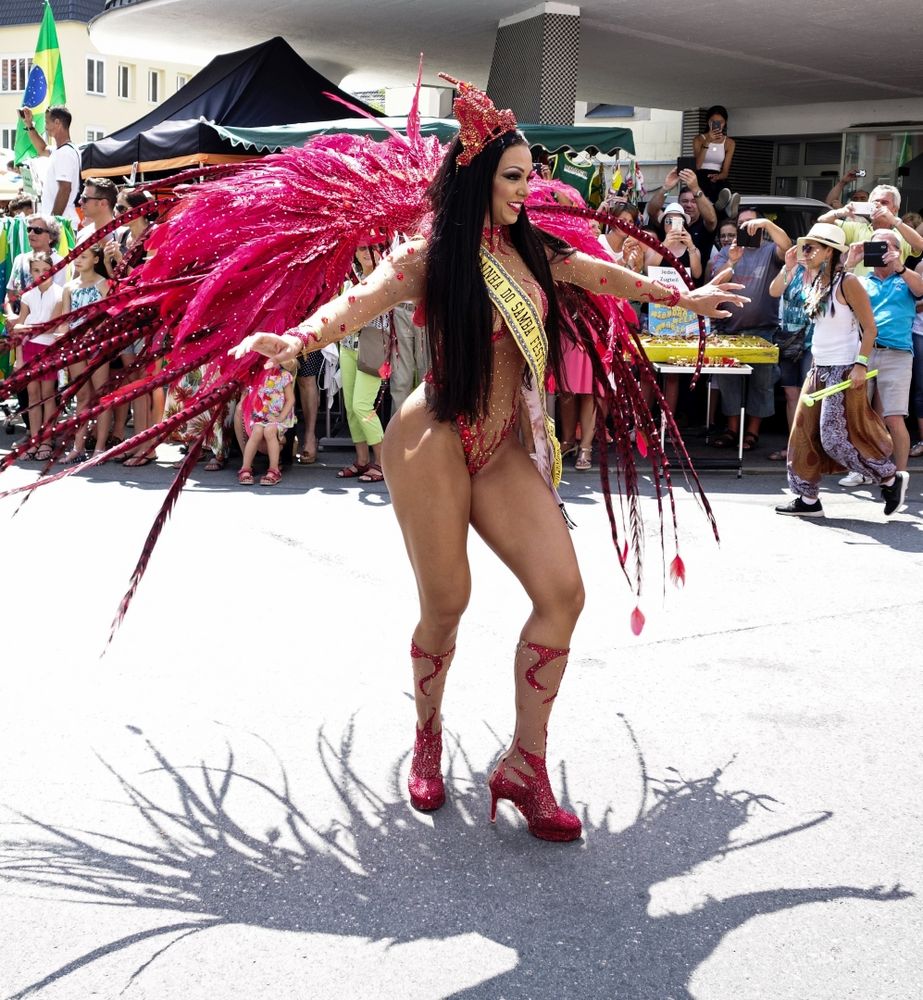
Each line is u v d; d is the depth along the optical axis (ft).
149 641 15.51
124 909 9.27
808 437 23.79
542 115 38.34
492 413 10.23
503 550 10.38
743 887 9.77
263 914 9.25
